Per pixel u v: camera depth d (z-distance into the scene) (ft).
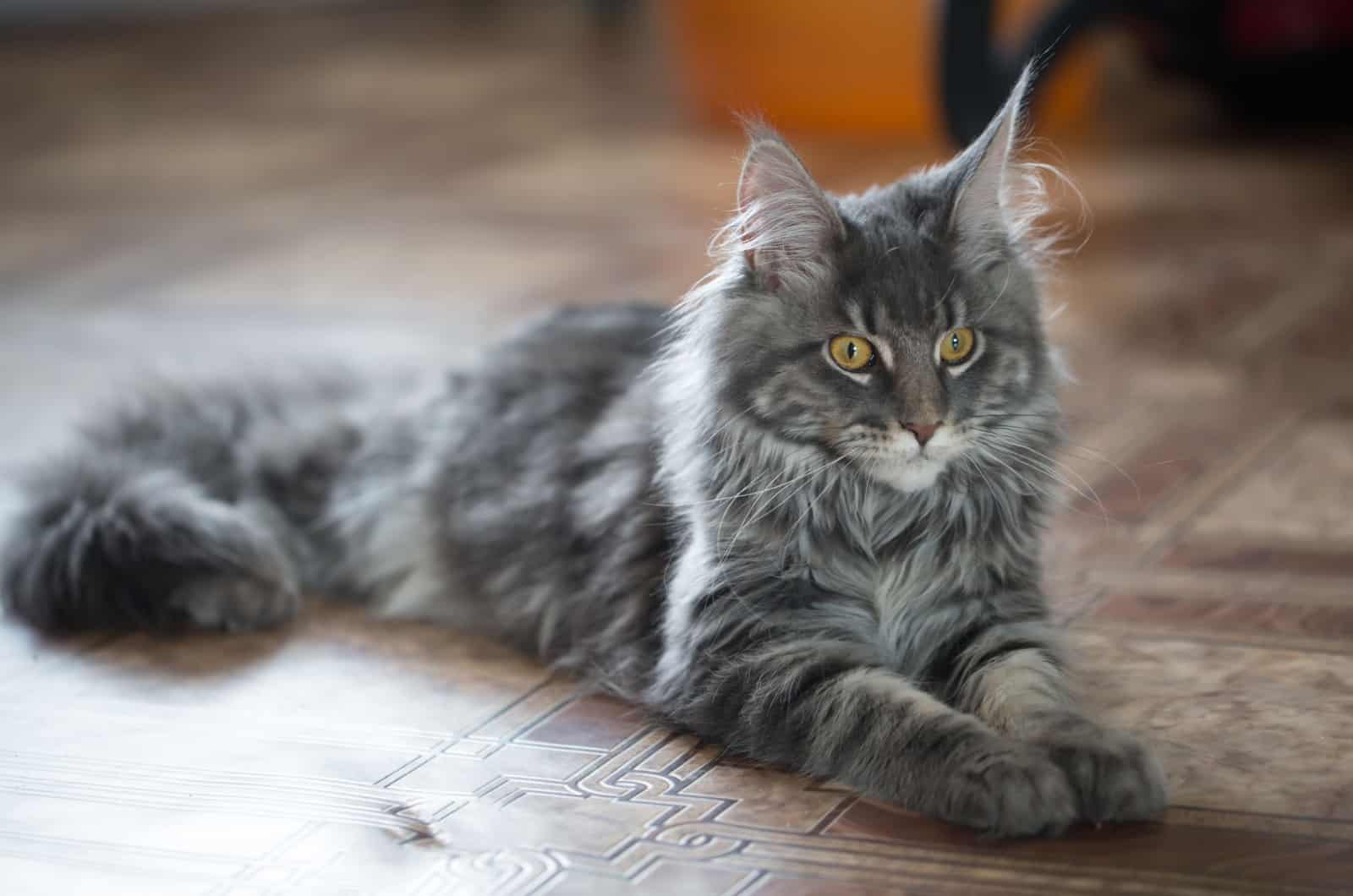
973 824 4.09
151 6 13.62
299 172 9.09
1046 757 4.10
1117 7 7.63
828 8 8.86
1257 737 4.34
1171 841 4.06
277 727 4.51
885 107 8.97
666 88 10.81
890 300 4.42
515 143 9.57
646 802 4.23
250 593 4.89
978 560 4.51
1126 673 4.58
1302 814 4.12
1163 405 5.82
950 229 4.50
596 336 5.08
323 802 4.26
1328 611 4.77
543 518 4.80
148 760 4.41
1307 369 6.00
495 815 4.21
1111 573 4.98
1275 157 8.57
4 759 4.42
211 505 4.99
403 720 4.52
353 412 5.24
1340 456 5.47
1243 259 6.91
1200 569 4.98
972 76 7.06
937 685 4.48
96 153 9.67
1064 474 5.33
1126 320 6.43
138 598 4.89
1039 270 4.72
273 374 5.43
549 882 4.03
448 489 4.96
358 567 5.06
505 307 6.65
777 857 4.07
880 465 4.43
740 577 4.44
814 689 4.29
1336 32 8.26
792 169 4.45
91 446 5.23
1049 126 9.23
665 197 8.19
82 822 4.22
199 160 9.43
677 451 4.56
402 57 12.32
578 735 4.45
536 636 4.77
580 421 4.89
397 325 6.54
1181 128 9.21
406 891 4.02
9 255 7.64
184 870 4.09
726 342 4.50
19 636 4.90
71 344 6.49
